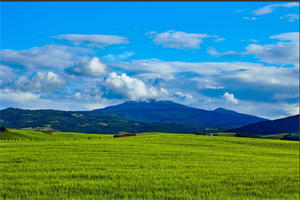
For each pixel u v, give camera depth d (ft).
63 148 125.08
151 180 63.77
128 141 190.80
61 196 50.57
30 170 73.15
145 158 99.09
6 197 50.16
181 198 51.57
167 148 141.38
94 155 102.22
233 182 64.49
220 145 183.52
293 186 62.54
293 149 190.19
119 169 75.20
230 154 124.47
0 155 98.32
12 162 84.79
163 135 276.62
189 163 90.94
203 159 102.68
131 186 58.49
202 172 74.95
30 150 115.75
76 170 73.72
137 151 118.73
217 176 70.23
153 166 82.43
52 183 59.62
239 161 102.12
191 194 54.08
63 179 63.21
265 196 55.31
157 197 51.67
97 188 55.77
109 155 103.40
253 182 65.00
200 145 179.32
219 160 101.96
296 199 53.47
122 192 54.19
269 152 150.00
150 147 142.10
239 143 212.43
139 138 233.76
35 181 60.85
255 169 82.99
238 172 76.69
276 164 97.25
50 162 84.84
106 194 52.85
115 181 62.44
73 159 91.25
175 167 82.17
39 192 53.26
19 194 51.88
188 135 281.33
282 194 56.18
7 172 69.77
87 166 78.33
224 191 57.21
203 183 62.85
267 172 78.33
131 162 87.56
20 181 60.49
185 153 118.62
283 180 67.67
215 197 52.70
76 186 56.70
